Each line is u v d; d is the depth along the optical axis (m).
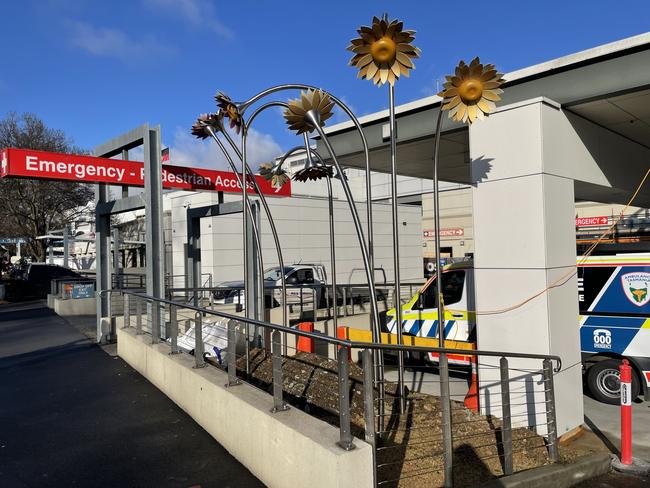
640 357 6.97
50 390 7.10
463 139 7.90
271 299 13.30
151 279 8.55
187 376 5.93
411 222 29.78
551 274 5.39
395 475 4.11
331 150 5.75
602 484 4.67
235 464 4.57
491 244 5.71
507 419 4.45
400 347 3.77
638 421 6.32
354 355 8.79
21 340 11.62
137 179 9.90
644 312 7.00
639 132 7.30
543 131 5.43
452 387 8.03
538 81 6.07
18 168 8.48
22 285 25.94
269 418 4.05
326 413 5.23
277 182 8.34
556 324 5.40
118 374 7.91
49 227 31.31
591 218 30.17
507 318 5.57
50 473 4.41
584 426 6.09
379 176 40.41
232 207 10.25
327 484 3.32
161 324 8.52
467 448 4.79
